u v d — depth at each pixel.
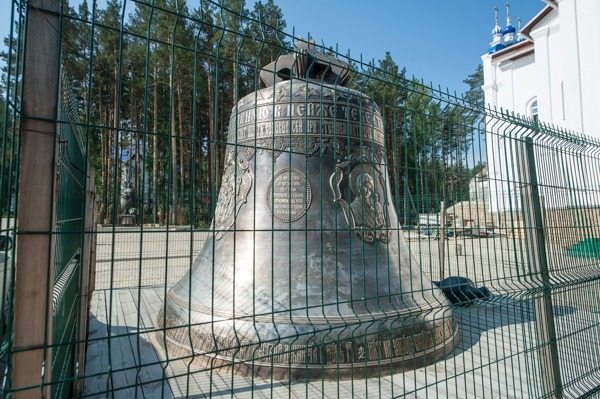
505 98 25.95
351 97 4.92
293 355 3.69
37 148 1.59
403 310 4.18
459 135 3.23
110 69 19.23
